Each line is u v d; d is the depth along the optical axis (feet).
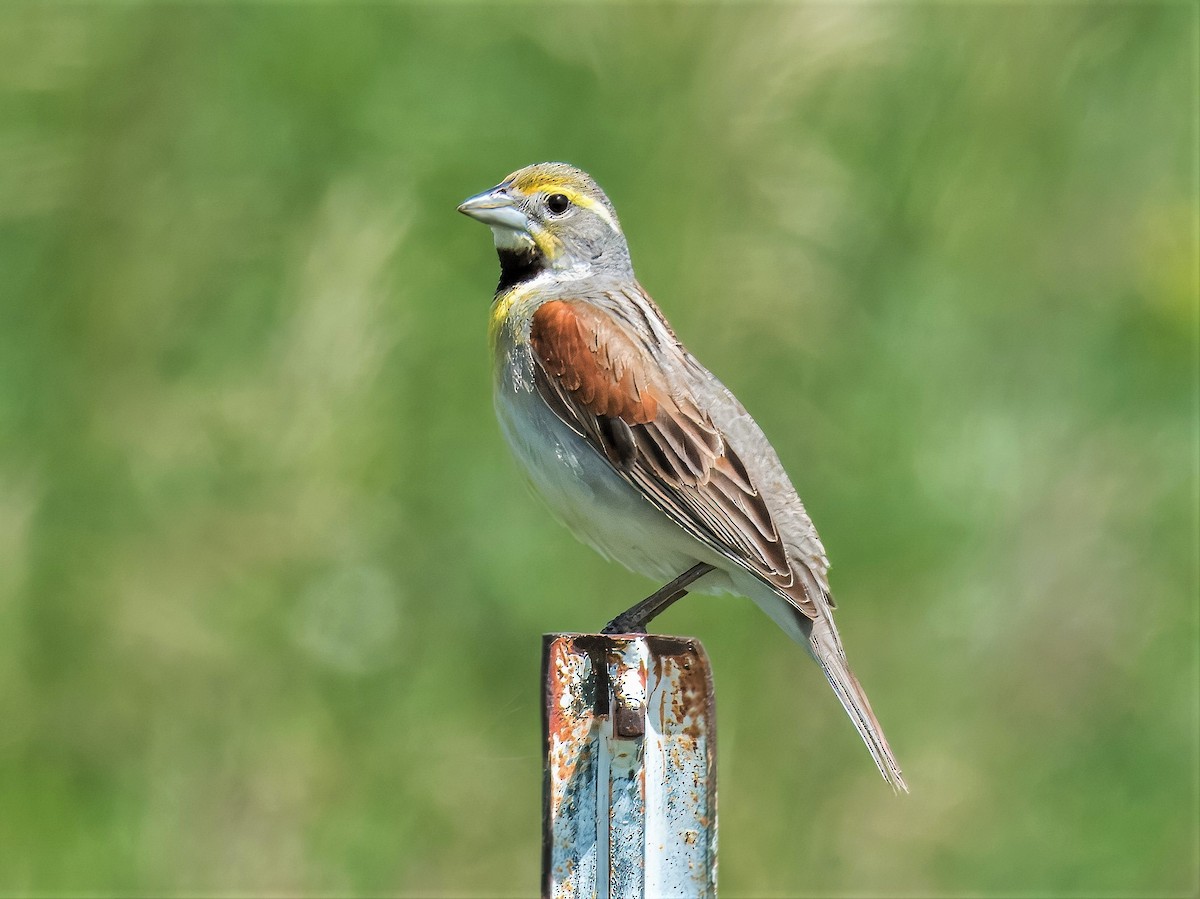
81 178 41.47
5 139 41.24
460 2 43.24
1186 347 47.44
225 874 38.45
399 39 42.96
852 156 45.70
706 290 41.86
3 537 39.19
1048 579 44.24
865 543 42.42
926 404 44.29
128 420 40.42
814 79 42.96
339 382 40.27
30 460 40.11
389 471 40.70
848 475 42.83
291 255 41.32
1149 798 42.78
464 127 42.42
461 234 42.27
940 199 46.19
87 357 40.78
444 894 38.88
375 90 42.45
